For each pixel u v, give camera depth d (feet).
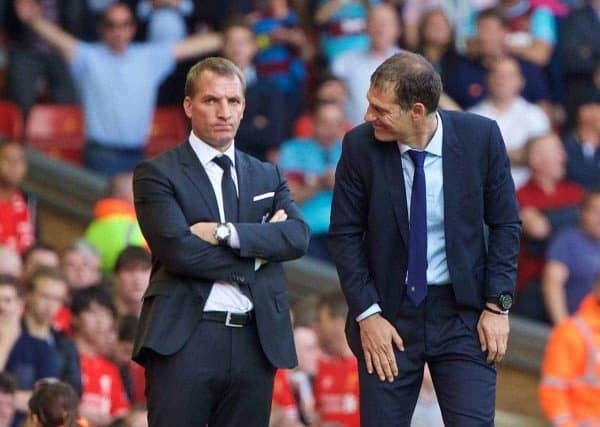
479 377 81.30
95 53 166.50
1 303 115.96
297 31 169.99
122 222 141.90
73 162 170.19
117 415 113.39
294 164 155.33
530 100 171.32
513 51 175.01
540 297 152.35
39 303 116.78
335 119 155.43
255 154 161.38
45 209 159.43
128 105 166.30
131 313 124.57
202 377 80.69
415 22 173.68
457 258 80.79
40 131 169.99
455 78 167.43
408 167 80.84
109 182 151.23
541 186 155.43
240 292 81.41
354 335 82.33
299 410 120.67
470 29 177.27
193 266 80.43
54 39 166.81
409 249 80.84
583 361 126.41
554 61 177.88
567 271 150.92
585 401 126.21
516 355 150.20
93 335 118.52
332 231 82.07
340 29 170.60
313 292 150.82
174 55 168.45
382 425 81.51
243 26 165.58
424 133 80.43
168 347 80.38
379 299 81.51
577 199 156.15
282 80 167.32
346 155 81.61
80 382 116.37
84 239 141.18
